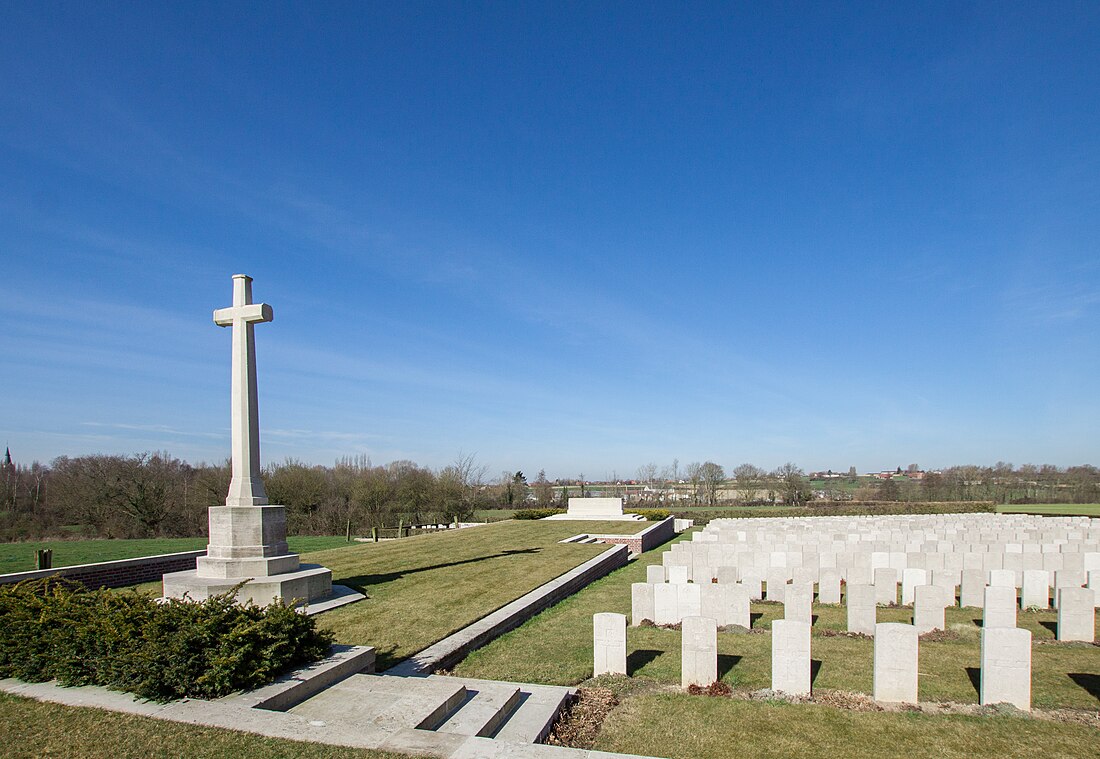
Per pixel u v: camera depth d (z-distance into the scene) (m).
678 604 12.77
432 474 56.50
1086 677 9.46
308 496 47.28
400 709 6.61
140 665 6.63
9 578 13.77
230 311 13.08
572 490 81.06
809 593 13.41
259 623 7.28
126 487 39.81
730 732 7.26
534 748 5.43
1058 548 20.70
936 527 31.81
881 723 7.52
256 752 5.38
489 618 11.82
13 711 6.26
